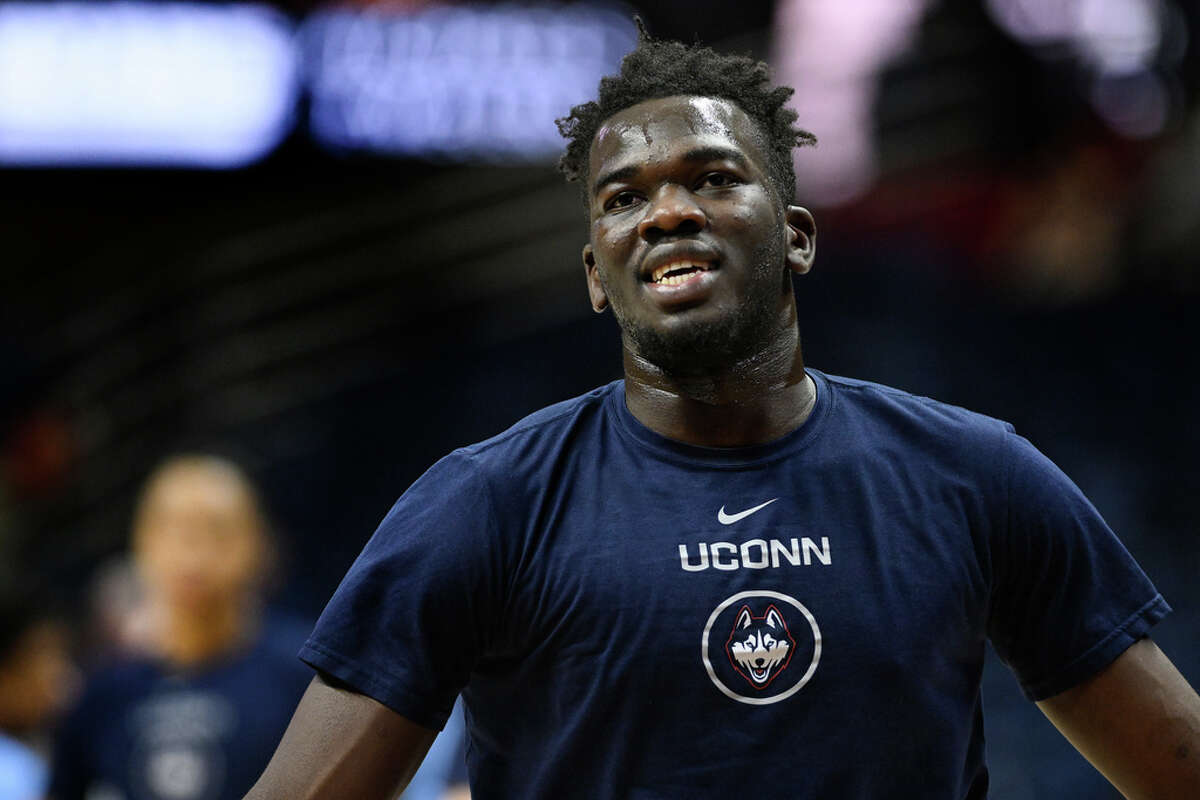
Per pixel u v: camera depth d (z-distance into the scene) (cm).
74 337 3438
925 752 715
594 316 3488
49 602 1477
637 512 738
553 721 731
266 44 3166
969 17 3325
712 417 754
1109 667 749
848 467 750
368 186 3391
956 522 738
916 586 721
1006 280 3338
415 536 741
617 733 712
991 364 3209
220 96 3162
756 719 703
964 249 3391
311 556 3139
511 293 3491
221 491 1490
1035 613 759
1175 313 3209
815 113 3325
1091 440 3070
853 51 3341
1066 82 3309
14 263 3419
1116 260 3281
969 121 3347
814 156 3312
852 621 712
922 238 3409
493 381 3419
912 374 3184
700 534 728
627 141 747
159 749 1455
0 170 3216
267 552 1844
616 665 711
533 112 3203
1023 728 2402
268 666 1492
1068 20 3303
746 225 734
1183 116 3262
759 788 699
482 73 3192
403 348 3488
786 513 734
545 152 3206
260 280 3447
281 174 3247
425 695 729
